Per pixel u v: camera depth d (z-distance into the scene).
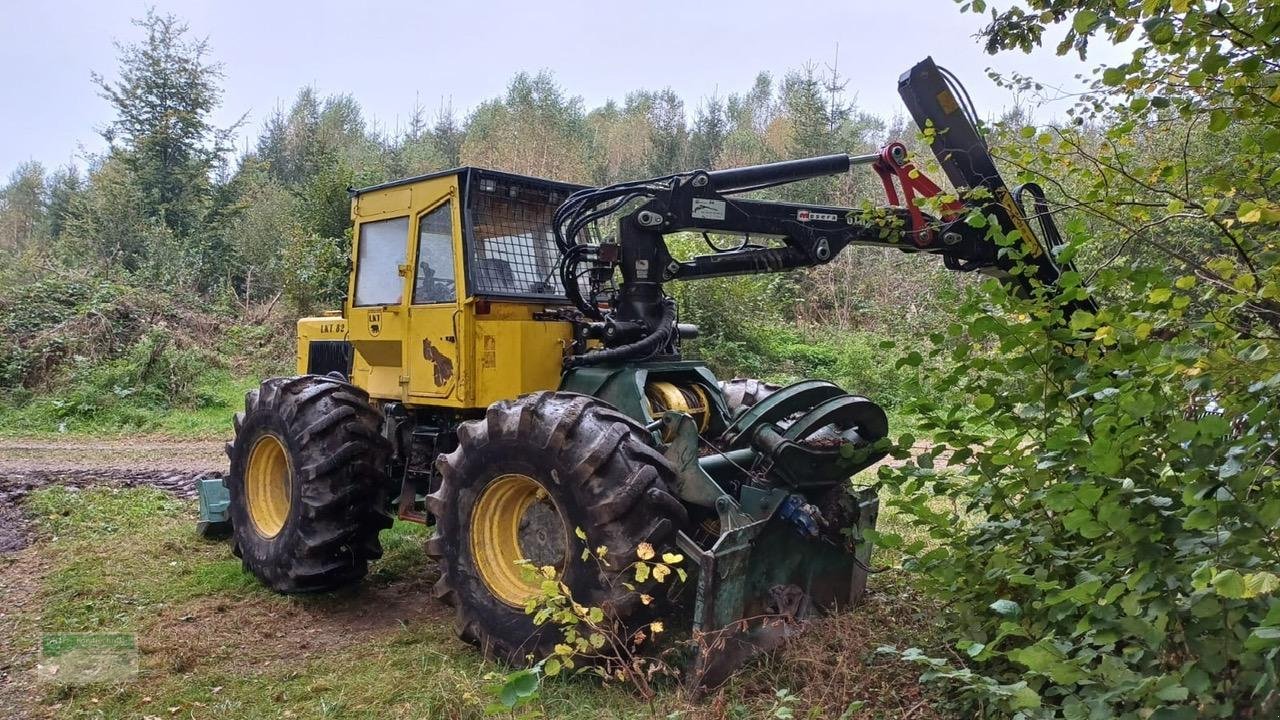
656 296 4.40
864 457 3.89
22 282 15.86
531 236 4.93
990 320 2.96
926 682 3.21
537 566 3.89
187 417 12.52
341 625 4.60
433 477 4.98
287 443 4.88
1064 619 2.89
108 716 3.53
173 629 4.46
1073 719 2.41
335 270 16.59
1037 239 4.12
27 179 46.06
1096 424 2.65
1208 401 2.81
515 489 3.93
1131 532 2.52
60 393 13.02
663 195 4.20
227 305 17.56
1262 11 2.56
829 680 3.30
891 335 14.52
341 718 3.50
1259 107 2.78
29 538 6.11
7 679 3.88
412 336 4.86
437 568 5.52
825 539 4.00
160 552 5.77
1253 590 2.10
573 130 34.97
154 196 23.41
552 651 3.61
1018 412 3.21
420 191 4.84
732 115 41.09
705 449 4.21
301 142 35.03
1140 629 2.42
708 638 3.36
